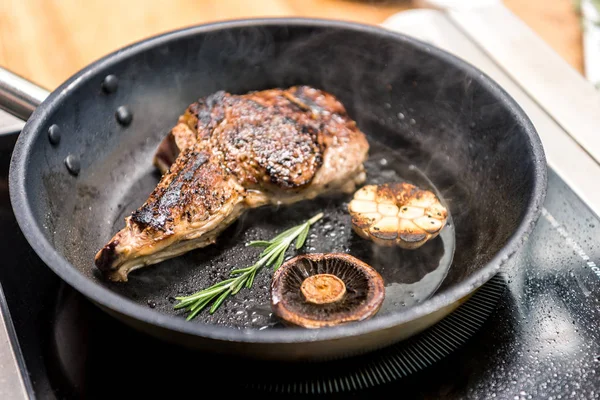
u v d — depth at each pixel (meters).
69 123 0.42
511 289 0.39
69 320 0.37
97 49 0.57
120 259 0.38
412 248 0.40
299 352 0.31
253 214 0.43
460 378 0.35
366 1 0.62
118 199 0.45
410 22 0.55
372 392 0.34
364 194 0.42
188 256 0.41
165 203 0.39
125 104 0.46
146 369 0.35
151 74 0.46
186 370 0.35
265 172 0.41
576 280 0.39
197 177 0.40
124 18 0.60
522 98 0.49
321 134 0.44
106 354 0.36
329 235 0.42
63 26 0.59
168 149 0.45
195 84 0.49
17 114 0.41
